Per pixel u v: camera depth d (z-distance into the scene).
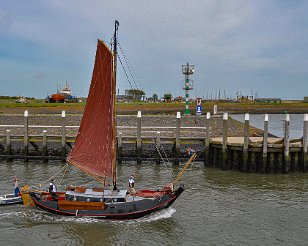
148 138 49.91
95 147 30.55
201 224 27.39
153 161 47.69
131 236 25.56
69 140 48.56
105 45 29.64
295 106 151.38
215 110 71.00
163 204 28.89
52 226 27.31
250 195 34.06
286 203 31.92
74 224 27.69
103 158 30.33
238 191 35.25
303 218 28.53
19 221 28.19
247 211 29.95
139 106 105.44
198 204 31.56
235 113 135.88
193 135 60.22
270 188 36.28
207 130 45.22
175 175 41.34
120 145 47.03
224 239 24.88
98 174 30.55
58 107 91.94
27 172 42.31
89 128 30.58
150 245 24.14
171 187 30.00
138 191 30.52
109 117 30.17
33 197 30.33
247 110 139.00
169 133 59.38
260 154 42.16
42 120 66.69
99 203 28.39
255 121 110.12
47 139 49.00
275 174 41.75
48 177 40.19
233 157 43.62
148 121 65.94
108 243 24.48
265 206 31.12
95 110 30.44
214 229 26.50
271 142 44.25
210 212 29.73
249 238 25.03
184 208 30.61
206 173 42.31
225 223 27.55
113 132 30.06
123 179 39.47
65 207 28.91
